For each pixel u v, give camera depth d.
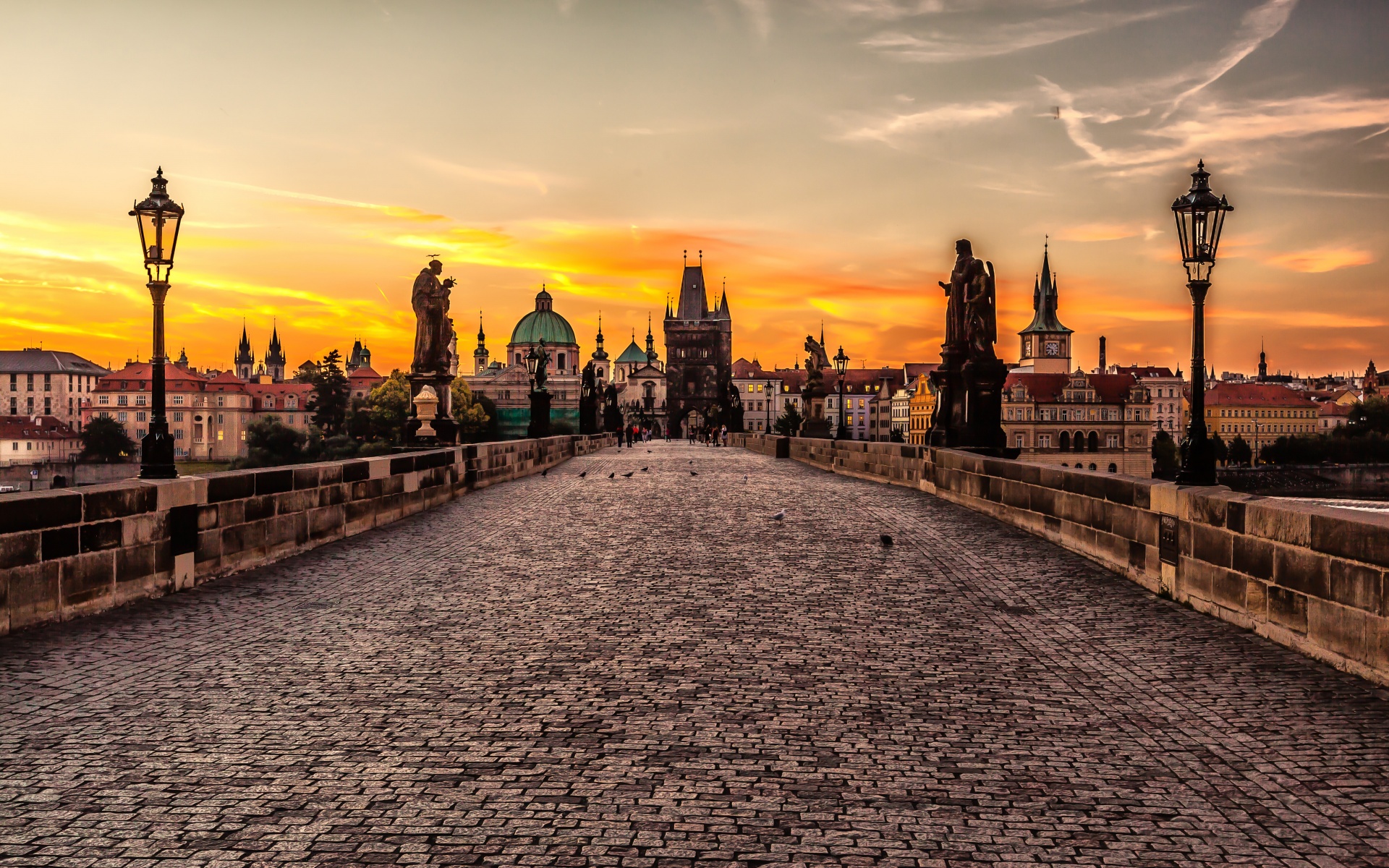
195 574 13.32
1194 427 12.87
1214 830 5.93
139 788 6.40
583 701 8.21
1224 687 8.69
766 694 8.43
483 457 28.67
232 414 199.62
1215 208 13.04
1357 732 7.56
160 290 14.12
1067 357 193.25
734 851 5.64
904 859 5.56
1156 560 12.81
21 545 10.58
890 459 30.47
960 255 26.73
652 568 14.52
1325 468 133.50
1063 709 8.09
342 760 6.90
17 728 7.50
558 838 5.76
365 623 11.05
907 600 12.21
